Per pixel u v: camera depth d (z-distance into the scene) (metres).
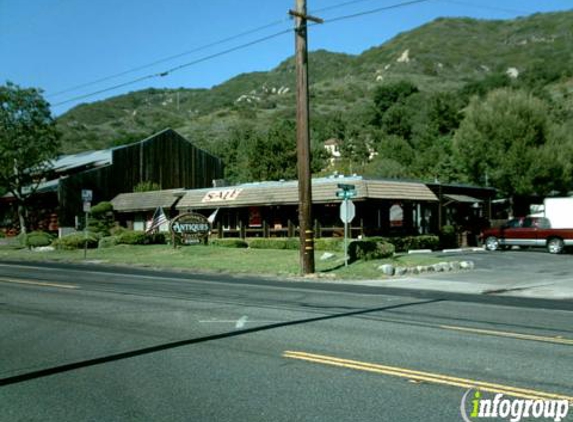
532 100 47.19
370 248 24.80
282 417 5.61
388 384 6.67
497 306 13.30
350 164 64.69
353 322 10.77
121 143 96.69
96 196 46.09
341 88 181.62
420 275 21.75
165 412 5.84
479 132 47.38
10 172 43.06
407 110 106.88
